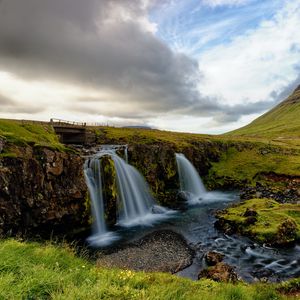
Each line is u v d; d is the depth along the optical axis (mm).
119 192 46125
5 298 7922
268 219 35375
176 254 29156
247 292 12578
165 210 50562
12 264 9977
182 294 10016
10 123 43875
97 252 29844
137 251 30141
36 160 32188
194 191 68000
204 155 80500
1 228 27219
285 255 28266
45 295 8656
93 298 8516
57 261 11461
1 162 28531
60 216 33312
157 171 59906
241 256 28375
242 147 95500
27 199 30094
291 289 15977
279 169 75688
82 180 37312
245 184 71312
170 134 103000
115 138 79625
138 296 9148
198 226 39688
